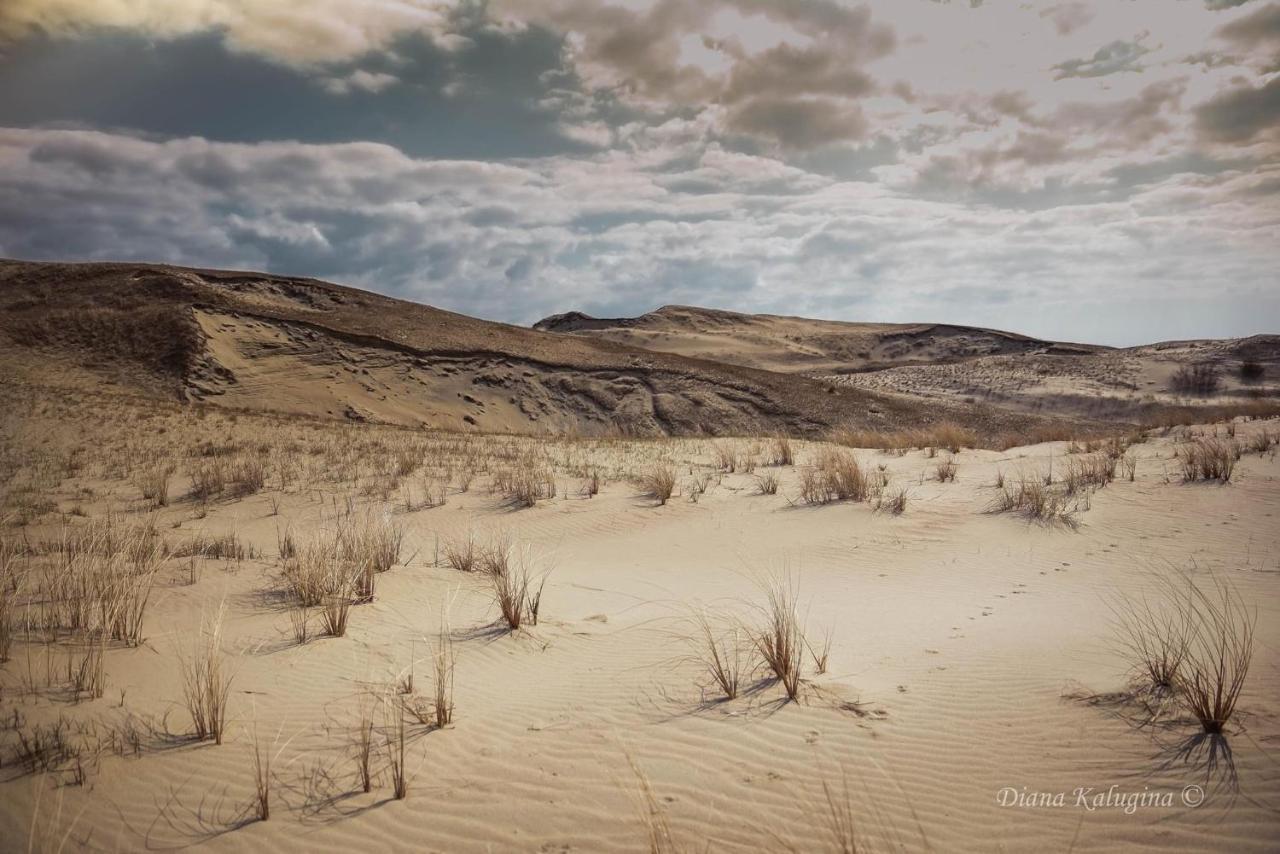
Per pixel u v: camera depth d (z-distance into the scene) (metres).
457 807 3.76
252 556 10.08
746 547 10.94
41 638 5.96
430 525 13.16
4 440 22.05
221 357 47.28
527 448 24.95
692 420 51.72
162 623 6.75
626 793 3.82
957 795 3.67
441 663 4.96
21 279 60.62
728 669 5.45
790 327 169.38
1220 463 12.47
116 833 3.54
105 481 17.23
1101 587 7.38
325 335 53.34
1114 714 4.32
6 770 3.96
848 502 13.00
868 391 62.56
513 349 59.09
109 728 4.50
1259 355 77.88
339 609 7.24
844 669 5.44
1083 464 14.06
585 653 6.15
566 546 11.66
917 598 7.67
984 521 10.96
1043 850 3.22
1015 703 4.62
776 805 3.64
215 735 4.45
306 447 23.52
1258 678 4.54
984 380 78.00
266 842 3.49
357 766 4.17
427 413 48.41
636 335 160.00
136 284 58.16
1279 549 8.05
